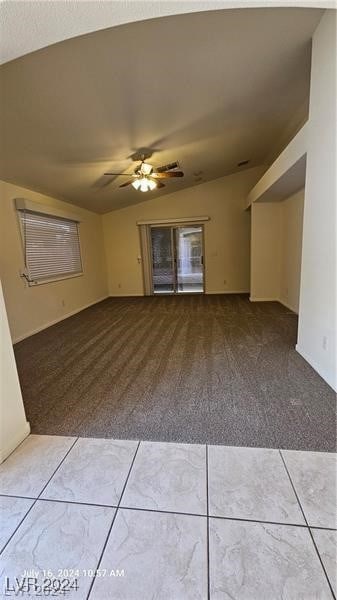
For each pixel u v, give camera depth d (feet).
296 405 6.56
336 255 6.73
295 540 3.58
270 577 3.21
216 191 22.31
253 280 19.47
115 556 3.49
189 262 23.91
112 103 8.86
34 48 5.03
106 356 10.30
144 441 5.55
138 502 4.20
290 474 4.59
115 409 6.73
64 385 8.13
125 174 15.43
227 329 12.93
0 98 7.38
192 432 5.76
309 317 8.56
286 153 10.87
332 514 3.90
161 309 18.26
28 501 4.31
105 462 5.05
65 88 7.64
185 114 10.66
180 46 7.18
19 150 10.19
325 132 7.00
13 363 5.50
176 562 3.40
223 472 4.69
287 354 9.59
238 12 6.40
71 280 18.22
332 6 5.14
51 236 16.10
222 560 3.39
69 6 4.28
